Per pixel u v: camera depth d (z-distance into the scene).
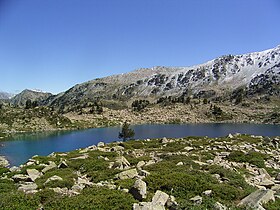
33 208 14.23
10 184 21.22
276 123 198.12
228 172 21.20
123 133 89.19
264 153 35.44
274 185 19.09
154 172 21.30
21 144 95.44
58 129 160.50
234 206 13.62
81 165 28.75
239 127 166.62
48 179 21.62
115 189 17.16
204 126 178.62
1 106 179.75
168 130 150.25
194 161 27.34
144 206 12.70
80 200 14.48
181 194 15.67
